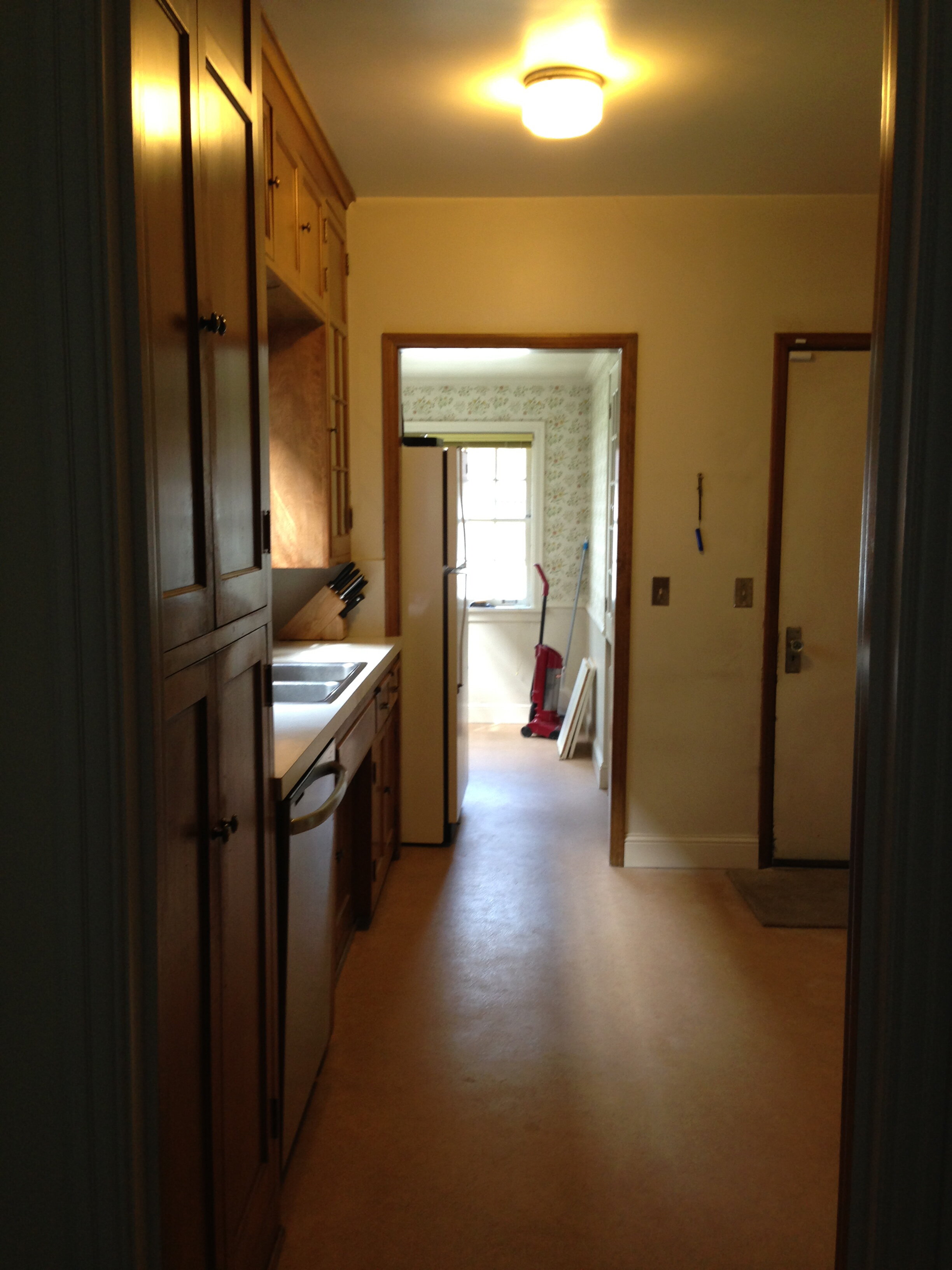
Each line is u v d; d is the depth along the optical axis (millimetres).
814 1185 2018
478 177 3529
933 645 1012
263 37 2373
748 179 3533
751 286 3744
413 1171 2055
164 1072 1148
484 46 2494
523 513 6723
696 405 3793
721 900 3613
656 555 3852
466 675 4555
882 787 1064
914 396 1001
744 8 2301
